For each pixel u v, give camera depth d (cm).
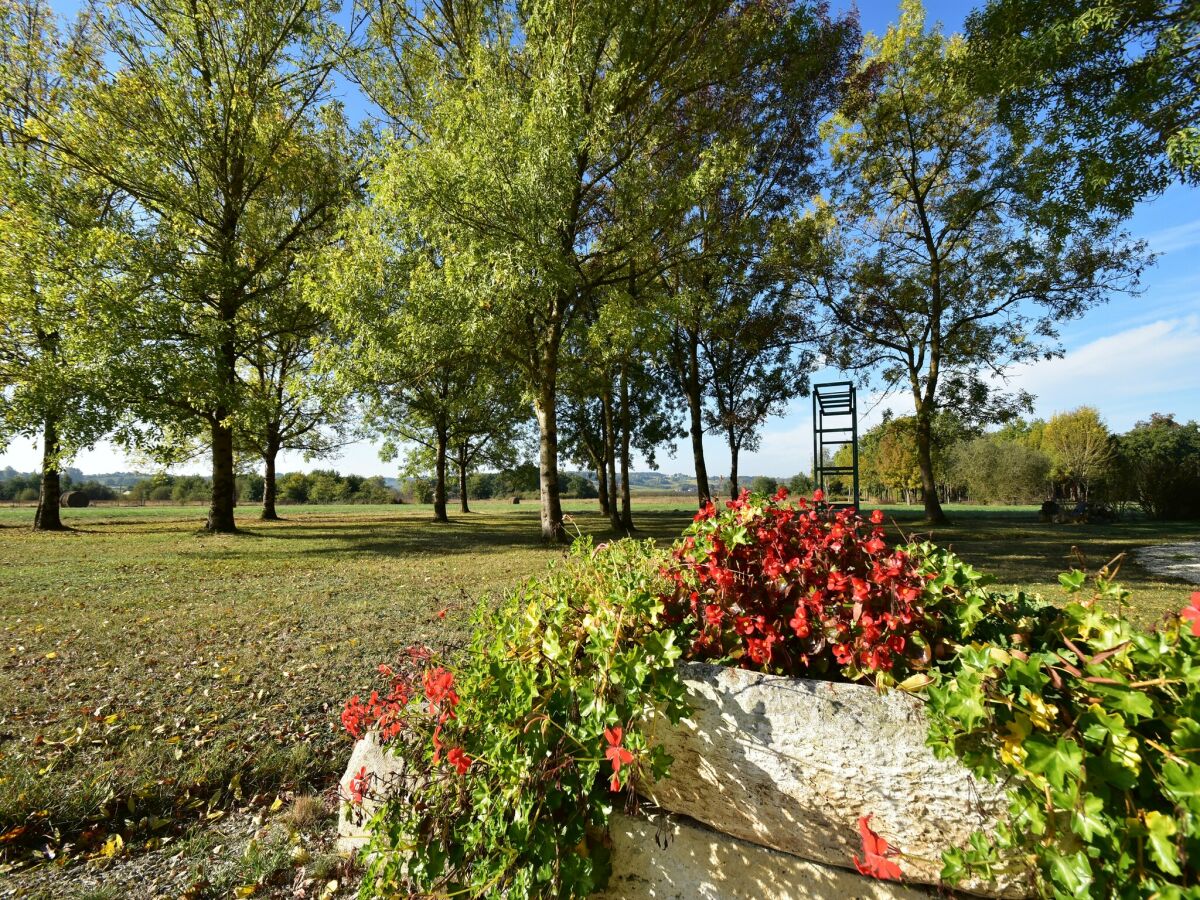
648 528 2033
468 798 189
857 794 149
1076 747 116
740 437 2394
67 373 1355
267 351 1870
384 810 204
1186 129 782
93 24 1574
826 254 1903
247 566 1069
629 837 183
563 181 1099
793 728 157
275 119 1753
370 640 544
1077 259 1789
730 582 190
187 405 1541
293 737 357
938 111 1861
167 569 1022
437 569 1026
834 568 181
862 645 164
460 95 1207
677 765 175
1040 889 125
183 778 308
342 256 1283
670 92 1338
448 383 2412
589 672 184
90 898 230
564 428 2778
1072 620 159
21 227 1380
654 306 1258
